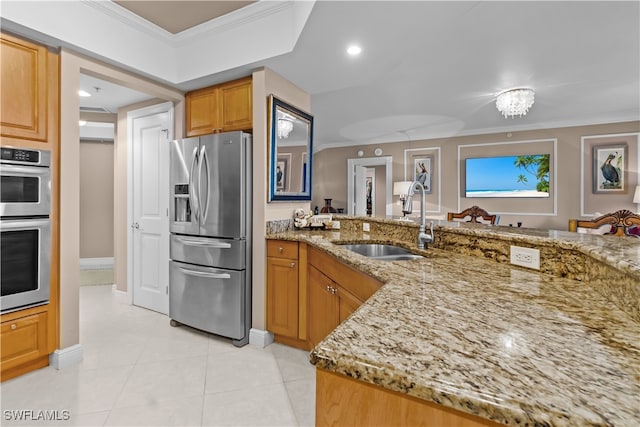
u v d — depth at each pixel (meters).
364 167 6.21
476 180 5.10
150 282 3.04
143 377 1.86
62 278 1.95
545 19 1.98
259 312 2.34
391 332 0.60
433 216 5.39
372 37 1.89
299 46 2.00
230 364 2.03
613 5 1.83
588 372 0.47
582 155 4.44
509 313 0.72
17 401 1.62
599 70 2.75
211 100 2.60
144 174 3.08
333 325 1.75
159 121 2.95
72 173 1.99
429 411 0.47
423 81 3.03
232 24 2.26
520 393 0.41
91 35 2.02
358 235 2.40
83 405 1.60
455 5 1.59
